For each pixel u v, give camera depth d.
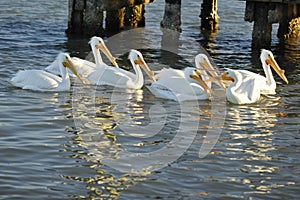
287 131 13.30
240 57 20.66
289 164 11.50
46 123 13.09
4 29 23.30
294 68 19.45
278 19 21.25
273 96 16.16
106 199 9.84
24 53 19.58
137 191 10.15
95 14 22.19
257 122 13.86
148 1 22.53
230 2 32.62
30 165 10.90
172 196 10.03
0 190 9.92
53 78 15.74
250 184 10.61
